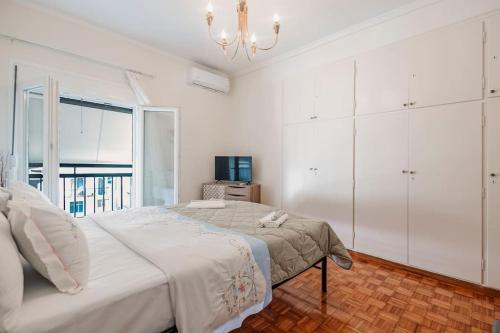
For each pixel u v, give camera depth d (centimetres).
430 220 245
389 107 271
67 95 301
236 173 414
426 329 167
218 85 425
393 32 268
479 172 219
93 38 298
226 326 126
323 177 330
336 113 316
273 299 201
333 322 173
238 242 153
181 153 395
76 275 101
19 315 82
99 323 91
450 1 233
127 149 504
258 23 289
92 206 431
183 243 148
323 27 299
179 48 358
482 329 167
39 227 99
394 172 268
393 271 254
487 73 215
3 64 240
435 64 241
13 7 244
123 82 333
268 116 400
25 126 255
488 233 215
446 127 235
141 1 253
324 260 209
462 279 227
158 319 106
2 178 235
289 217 223
